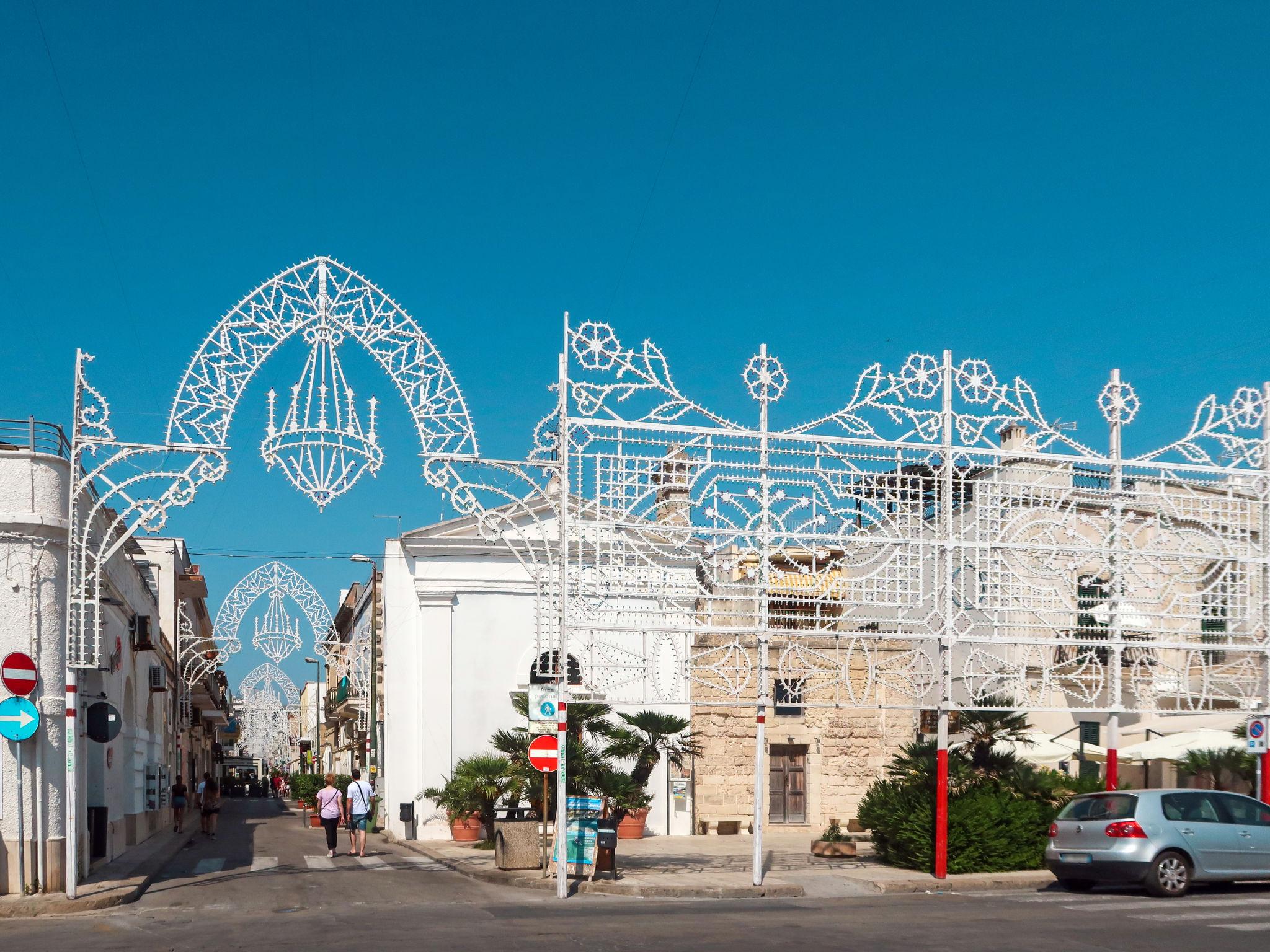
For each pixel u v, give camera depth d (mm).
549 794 20203
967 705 18266
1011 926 12969
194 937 12492
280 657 29266
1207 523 18828
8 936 13031
